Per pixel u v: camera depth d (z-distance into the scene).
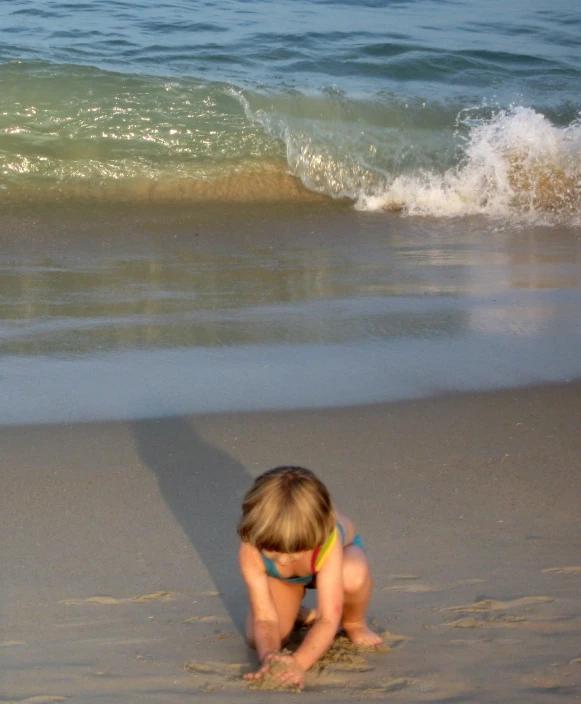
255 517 2.54
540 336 6.04
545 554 3.35
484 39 16.09
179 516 3.63
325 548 2.67
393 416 4.71
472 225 9.73
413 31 16.22
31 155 10.45
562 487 3.96
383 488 3.91
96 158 10.57
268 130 11.30
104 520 3.57
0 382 5.05
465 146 11.49
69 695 2.42
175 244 8.52
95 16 15.62
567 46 15.98
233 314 6.45
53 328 6.05
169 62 13.18
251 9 17.09
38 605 2.93
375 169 10.92
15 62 12.02
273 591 2.84
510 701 2.46
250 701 2.44
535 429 4.59
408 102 12.30
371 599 3.02
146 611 2.93
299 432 4.50
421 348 5.78
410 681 2.56
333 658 2.69
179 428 4.52
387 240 8.98
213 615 2.92
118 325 6.14
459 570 3.22
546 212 10.30
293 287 7.21
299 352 5.67
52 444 4.28
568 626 2.85
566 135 11.78
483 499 3.82
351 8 17.88
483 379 5.26
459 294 7.07
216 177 10.59
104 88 11.60
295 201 10.34
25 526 3.49
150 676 2.55
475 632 2.82
